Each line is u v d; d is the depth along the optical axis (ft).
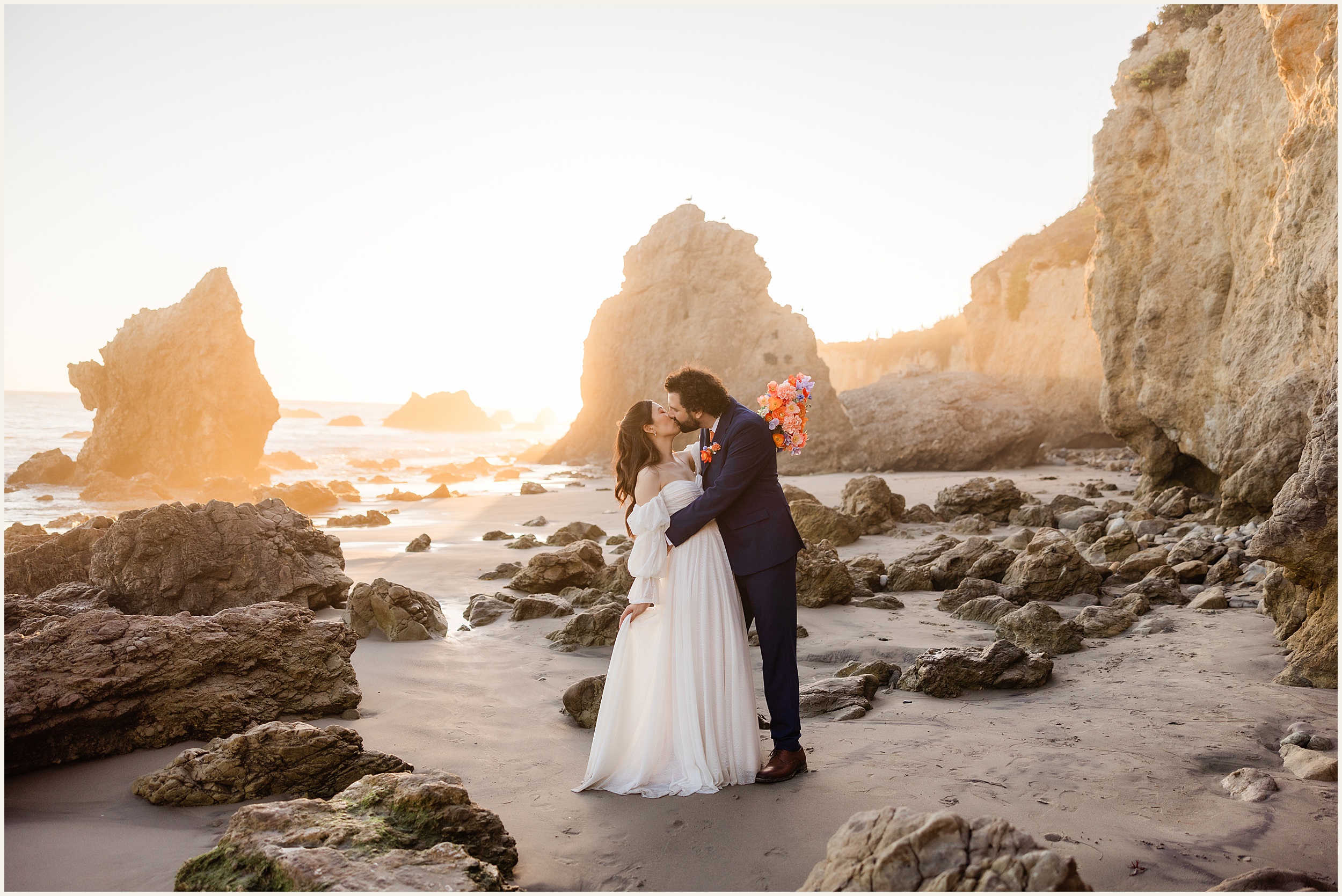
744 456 12.01
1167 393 43.65
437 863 7.92
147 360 86.43
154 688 13.25
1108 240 48.75
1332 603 16.19
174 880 8.69
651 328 119.85
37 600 18.47
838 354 209.46
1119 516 41.11
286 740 11.29
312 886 7.38
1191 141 43.91
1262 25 38.32
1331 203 28.60
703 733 11.53
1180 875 8.74
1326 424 16.06
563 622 22.86
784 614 12.05
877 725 14.34
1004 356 126.11
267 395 90.58
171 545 20.85
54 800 11.04
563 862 9.46
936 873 6.93
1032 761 12.10
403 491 79.66
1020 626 20.13
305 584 22.97
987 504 45.83
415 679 17.37
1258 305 35.65
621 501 12.86
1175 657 18.08
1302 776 11.39
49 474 85.97
